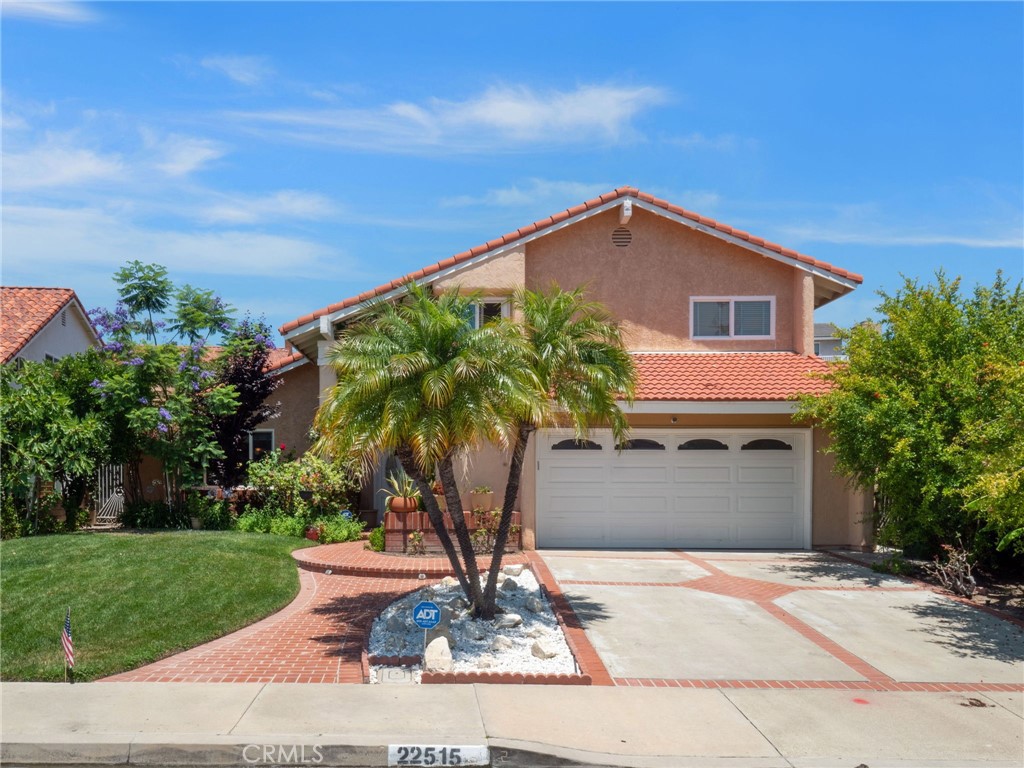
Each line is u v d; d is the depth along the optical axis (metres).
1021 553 12.80
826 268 17.19
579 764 6.41
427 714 7.16
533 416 9.11
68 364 17.72
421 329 9.49
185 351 18.73
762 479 16.73
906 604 11.86
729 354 17.23
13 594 10.66
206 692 7.62
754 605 11.66
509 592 11.93
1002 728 7.23
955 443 12.19
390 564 13.77
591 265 17.27
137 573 11.84
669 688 8.11
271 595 11.40
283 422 20.47
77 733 6.56
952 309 13.34
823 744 6.80
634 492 16.61
